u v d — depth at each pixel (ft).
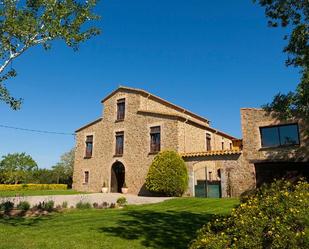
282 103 35.78
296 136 65.67
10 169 161.99
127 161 90.84
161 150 83.97
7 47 37.65
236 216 17.67
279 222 15.25
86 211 50.62
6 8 37.45
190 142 86.22
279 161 66.18
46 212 48.88
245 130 71.87
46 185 137.90
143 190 84.79
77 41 39.32
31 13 38.63
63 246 27.35
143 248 26.91
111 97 100.99
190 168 78.89
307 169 63.31
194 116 106.42
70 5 39.19
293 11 35.42
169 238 30.55
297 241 14.08
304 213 15.26
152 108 96.07
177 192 75.97
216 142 101.81
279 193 17.95
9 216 44.50
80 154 104.37
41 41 38.83
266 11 36.60
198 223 38.22
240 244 15.26
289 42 34.04
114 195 80.28
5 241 28.68
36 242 28.58
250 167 69.77
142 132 89.66
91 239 29.94
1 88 38.78
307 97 32.58
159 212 48.08
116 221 39.50
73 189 102.99
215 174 85.87
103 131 100.17
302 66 33.14
